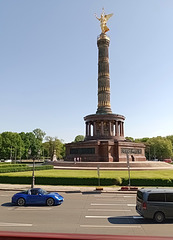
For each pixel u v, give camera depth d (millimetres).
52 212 18531
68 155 68312
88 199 25312
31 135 133750
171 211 15727
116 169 50188
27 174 41375
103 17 75312
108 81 72062
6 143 113688
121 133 70812
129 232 13281
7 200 24328
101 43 73562
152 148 129125
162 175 40562
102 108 70625
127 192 30125
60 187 34469
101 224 15008
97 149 59812
